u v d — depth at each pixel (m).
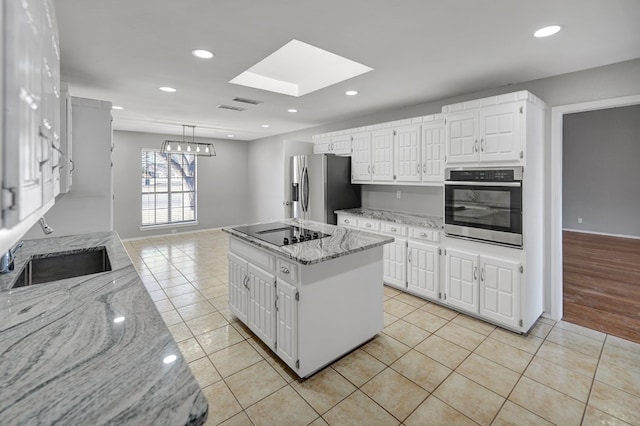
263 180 7.56
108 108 2.91
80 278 1.57
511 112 2.63
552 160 2.92
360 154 4.36
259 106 4.12
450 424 1.73
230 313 3.13
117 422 0.65
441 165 3.41
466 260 2.98
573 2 1.75
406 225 3.52
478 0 1.73
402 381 2.09
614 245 5.88
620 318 2.98
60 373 0.81
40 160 0.74
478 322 2.92
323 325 2.16
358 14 1.88
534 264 2.79
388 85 3.21
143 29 2.06
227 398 1.93
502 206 2.72
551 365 2.26
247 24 2.00
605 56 2.47
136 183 6.59
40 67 0.75
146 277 4.24
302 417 1.78
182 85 3.23
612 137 6.68
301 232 2.72
